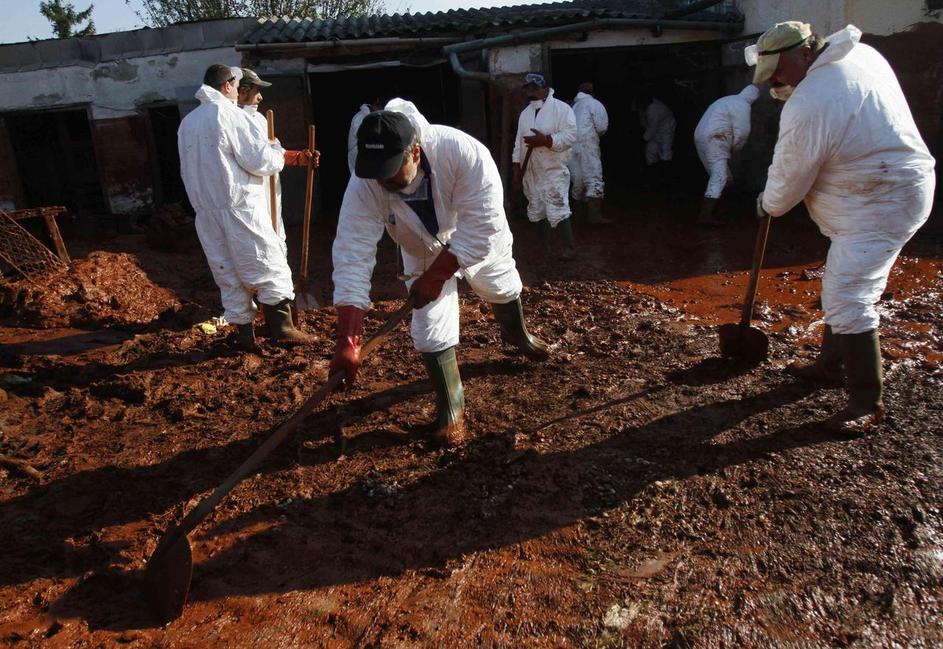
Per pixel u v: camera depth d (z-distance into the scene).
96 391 5.00
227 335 6.06
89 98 12.55
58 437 4.39
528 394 4.55
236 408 4.64
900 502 3.29
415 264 4.01
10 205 12.98
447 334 3.90
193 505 3.58
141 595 3.01
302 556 3.18
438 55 11.34
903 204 3.60
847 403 4.06
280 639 2.74
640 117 13.62
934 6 9.23
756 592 2.83
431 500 3.51
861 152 3.55
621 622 2.73
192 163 5.21
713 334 5.50
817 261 7.73
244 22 12.15
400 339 5.71
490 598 2.88
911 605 2.72
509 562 3.07
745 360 4.82
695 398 4.38
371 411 4.42
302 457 3.94
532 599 2.86
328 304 7.14
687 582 2.90
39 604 2.98
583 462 3.74
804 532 3.13
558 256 8.53
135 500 3.66
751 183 11.69
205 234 5.39
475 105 11.35
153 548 3.27
